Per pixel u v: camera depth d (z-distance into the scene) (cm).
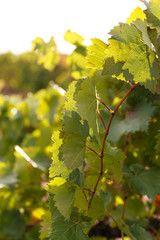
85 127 55
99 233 101
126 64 55
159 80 57
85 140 55
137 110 80
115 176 65
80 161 54
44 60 106
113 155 61
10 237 147
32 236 142
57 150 56
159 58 56
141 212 94
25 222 149
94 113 54
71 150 54
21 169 142
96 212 66
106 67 55
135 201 94
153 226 97
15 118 215
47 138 159
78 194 59
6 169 144
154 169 80
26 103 214
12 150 190
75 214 59
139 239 71
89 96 54
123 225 72
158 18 56
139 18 56
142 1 57
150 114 78
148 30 56
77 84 56
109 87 82
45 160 138
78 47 96
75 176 54
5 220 148
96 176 66
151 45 54
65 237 56
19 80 1016
